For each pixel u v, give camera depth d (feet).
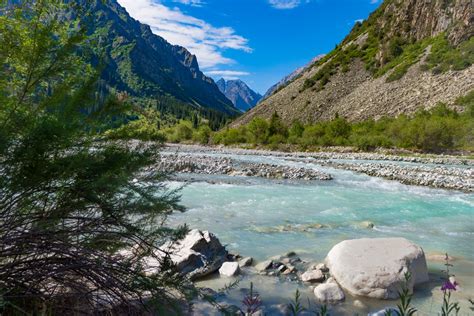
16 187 9.85
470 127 154.81
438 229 32.71
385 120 196.54
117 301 11.09
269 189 53.31
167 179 12.44
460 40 251.39
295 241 27.91
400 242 21.58
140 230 11.75
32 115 10.15
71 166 9.86
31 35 11.14
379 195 51.01
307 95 315.17
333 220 35.37
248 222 33.50
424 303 17.25
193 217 34.50
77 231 10.70
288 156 131.95
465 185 60.59
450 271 21.84
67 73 11.10
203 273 19.86
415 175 71.72
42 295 10.00
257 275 20.61
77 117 10.51
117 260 11.47
